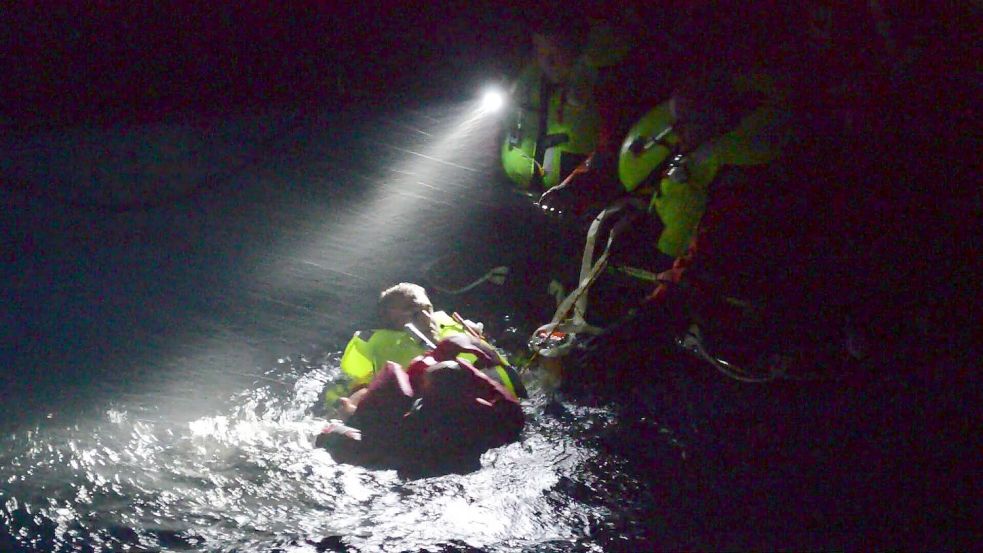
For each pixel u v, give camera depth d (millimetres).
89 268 5754
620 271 5477
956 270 5492
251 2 10289
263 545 3484
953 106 6008
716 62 6285
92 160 7559
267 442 4168
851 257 5180
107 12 9664
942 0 6164
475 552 3508
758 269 5000
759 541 3672
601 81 6441
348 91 9859
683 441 4387
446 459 4078
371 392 4156
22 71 8930
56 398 4371
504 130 7480
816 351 5086
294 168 7770
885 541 3693
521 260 6457
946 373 4988
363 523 3646
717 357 5070
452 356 4328
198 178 7371
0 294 5312
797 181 5031
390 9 10883
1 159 7414
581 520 3750
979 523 3820
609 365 4938
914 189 5645
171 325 5191
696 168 5074
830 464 4234
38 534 3457
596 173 6414
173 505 3689
